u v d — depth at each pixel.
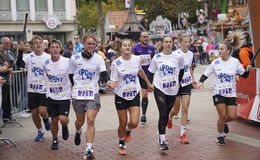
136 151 6.62
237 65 6.94
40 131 7.43
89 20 53.66
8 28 33.19
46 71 6.60
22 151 6.75
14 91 9.49
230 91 6.83
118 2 58.94
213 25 31.45
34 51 7.29
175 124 8.66
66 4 34.81
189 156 6.28
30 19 33.62
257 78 8.35
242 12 27.48
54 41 6.52
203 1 36.56
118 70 6.18
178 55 6.66
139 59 6.34
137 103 6.30
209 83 16.42
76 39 13.48
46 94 6.89
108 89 14.92
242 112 8.81
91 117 6.09
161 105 6.51
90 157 6.07
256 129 8.14
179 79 6.80
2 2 33.00
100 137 7.61
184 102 7.20
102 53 14.63
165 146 6.44
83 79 6.16
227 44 6.90
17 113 9.76
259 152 6.45
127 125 6.66
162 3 41.50
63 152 6.63
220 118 6.84
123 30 32.72
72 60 6.19
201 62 28.98
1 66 8.27
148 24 43.12
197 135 7.65
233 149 6.65
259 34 8.09
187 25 40.00
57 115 6.68
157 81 6.66
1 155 6.53
